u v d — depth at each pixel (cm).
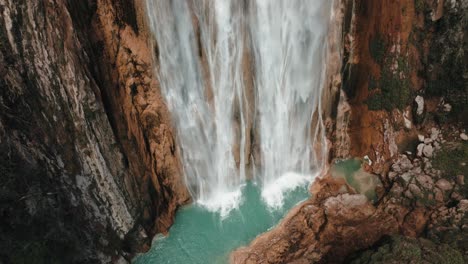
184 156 1961
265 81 1997
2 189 1378
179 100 1867
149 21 1692
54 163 1473
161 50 1758
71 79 1448
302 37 1970
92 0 1540
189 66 1839
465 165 1950
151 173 1853
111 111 1644
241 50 1902
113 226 1678
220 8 1789
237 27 1852
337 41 2016
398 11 1941
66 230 1524
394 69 2027
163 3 1691
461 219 1786
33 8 1339
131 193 1738
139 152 1786
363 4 1934
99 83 1587
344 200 1994
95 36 1578
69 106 1466
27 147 1417
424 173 1978
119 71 1667
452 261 1595
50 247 1477
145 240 1830
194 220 1988
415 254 1603
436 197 1895
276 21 1903
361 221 1919
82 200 1567
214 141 2009
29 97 1391
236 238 1916
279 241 1891
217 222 1984
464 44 1933
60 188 1506
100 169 1580
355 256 1706
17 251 1399
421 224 1847
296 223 1961
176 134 1906
